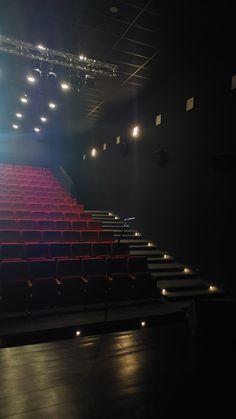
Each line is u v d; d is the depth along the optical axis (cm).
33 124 728
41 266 301
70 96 542
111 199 616
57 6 310
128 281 321
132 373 191
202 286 352
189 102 411
